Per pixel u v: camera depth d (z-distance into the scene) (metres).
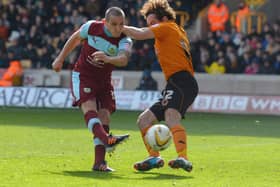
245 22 60.69
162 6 21.41
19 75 58.19
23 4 63.22
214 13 59.09
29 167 21.70
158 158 20.98
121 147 28.34
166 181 19.56
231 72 56.28
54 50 58.91
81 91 21.22
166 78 21.19
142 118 21.31
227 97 52.50
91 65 21.20
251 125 41.72
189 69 21.16
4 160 23.28
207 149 28.39
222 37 57.31
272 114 51.25
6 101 54.59
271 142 31.81
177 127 20.50
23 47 60.19
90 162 23.33
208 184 19.20
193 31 63.50
